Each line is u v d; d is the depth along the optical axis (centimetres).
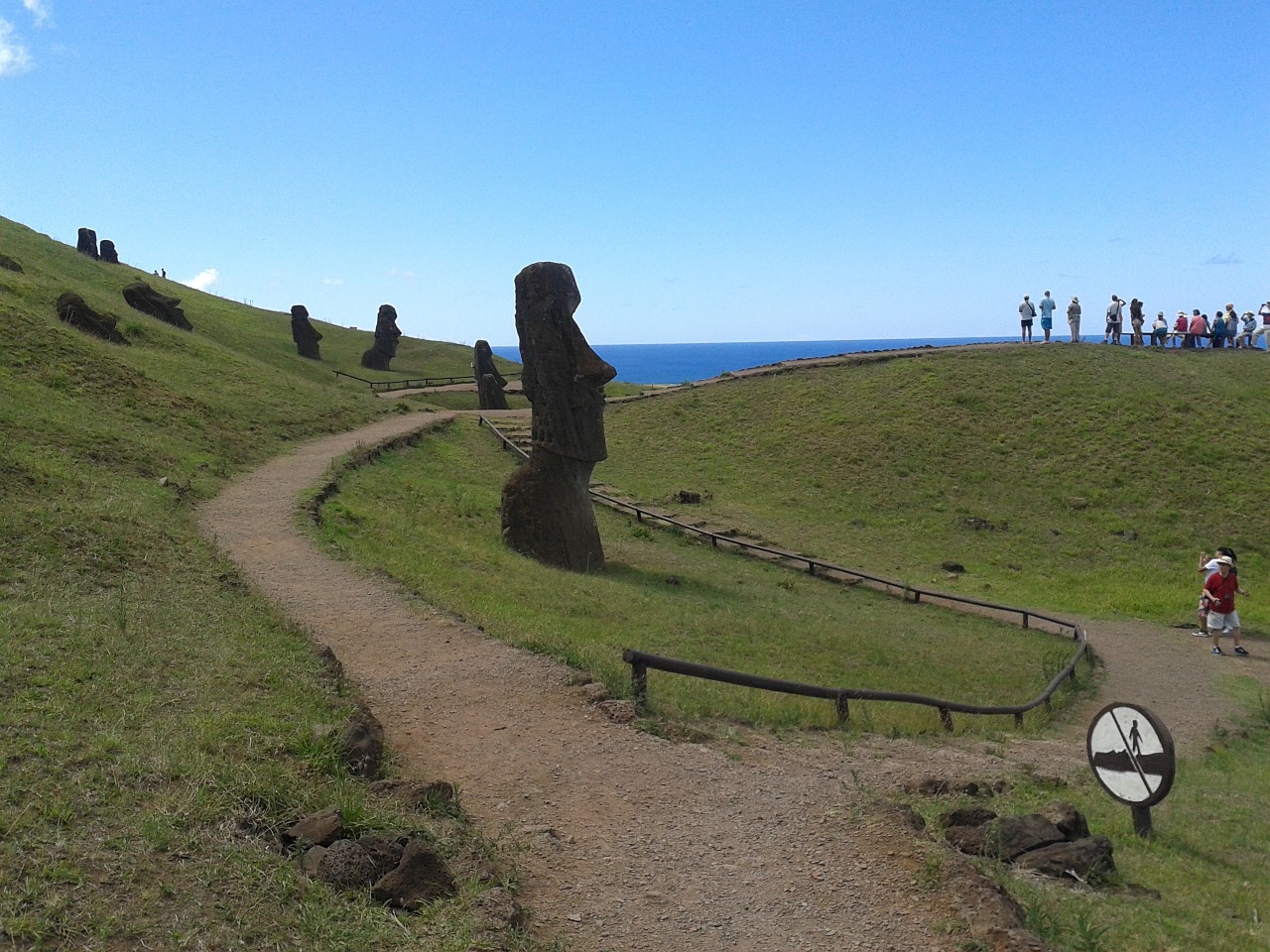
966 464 3219
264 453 2547
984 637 2012
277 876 574
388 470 2606
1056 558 2717
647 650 1437
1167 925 655
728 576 2267
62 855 555
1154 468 3138
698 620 1745
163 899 535
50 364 2525
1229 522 2872
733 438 3559
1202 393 3600
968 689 1612
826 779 868
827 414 3628
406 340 6712
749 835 734
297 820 652
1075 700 1631
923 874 656
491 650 1170
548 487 2102
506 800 780
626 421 3781
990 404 3569
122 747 699
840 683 1503
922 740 1155
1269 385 3756
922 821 764
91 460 1903
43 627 935
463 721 951
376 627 1236
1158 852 841
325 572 1477
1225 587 1992
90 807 612
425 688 1030
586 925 598
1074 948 588
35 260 4434
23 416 1998
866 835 726
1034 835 747
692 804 791
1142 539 2802
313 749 761
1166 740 862
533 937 569
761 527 2802
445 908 572
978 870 656
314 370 4988
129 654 904
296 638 1089
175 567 1285
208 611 1122
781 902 631
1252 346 4459
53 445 1892
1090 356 3953
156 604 1098
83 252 5688
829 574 2422
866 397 3725
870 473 3203
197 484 2005
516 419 3712
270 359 4866
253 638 1046
